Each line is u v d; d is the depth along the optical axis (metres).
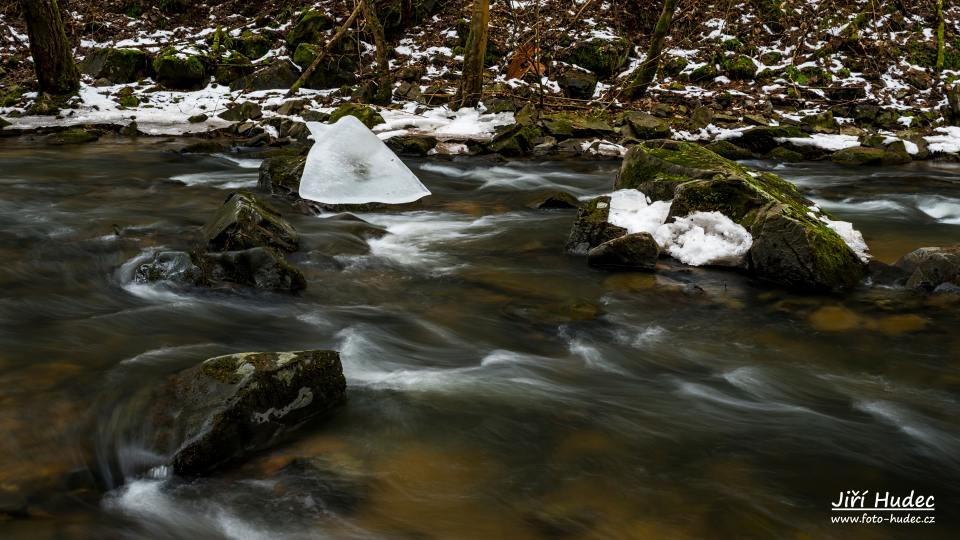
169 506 2.72
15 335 4.04
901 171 10.35
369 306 4.82
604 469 3.02
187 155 10.24
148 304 4.65
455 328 4.53
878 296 5.06
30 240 5.75
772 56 15.12
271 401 3.14
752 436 3.32
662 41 13.45
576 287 5.27
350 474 2.92
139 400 3.21
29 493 2.72
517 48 14.45
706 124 12.27
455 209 7.61
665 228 5.92
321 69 14.38
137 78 14.54
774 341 4.40
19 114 12.67
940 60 14.77
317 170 7.27
